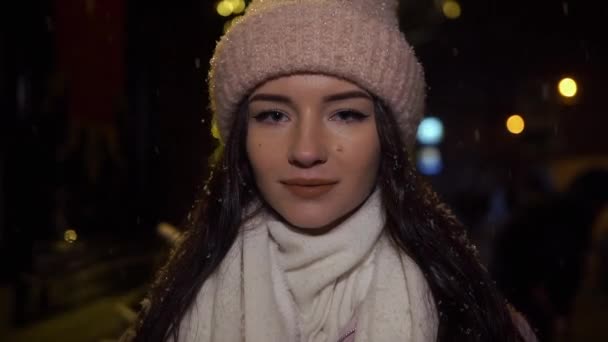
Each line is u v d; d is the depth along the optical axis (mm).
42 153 4773
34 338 3359
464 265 1254
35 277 3830
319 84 1096
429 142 13922
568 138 10570
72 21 4715
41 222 4656
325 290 1195
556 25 10172
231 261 1252
